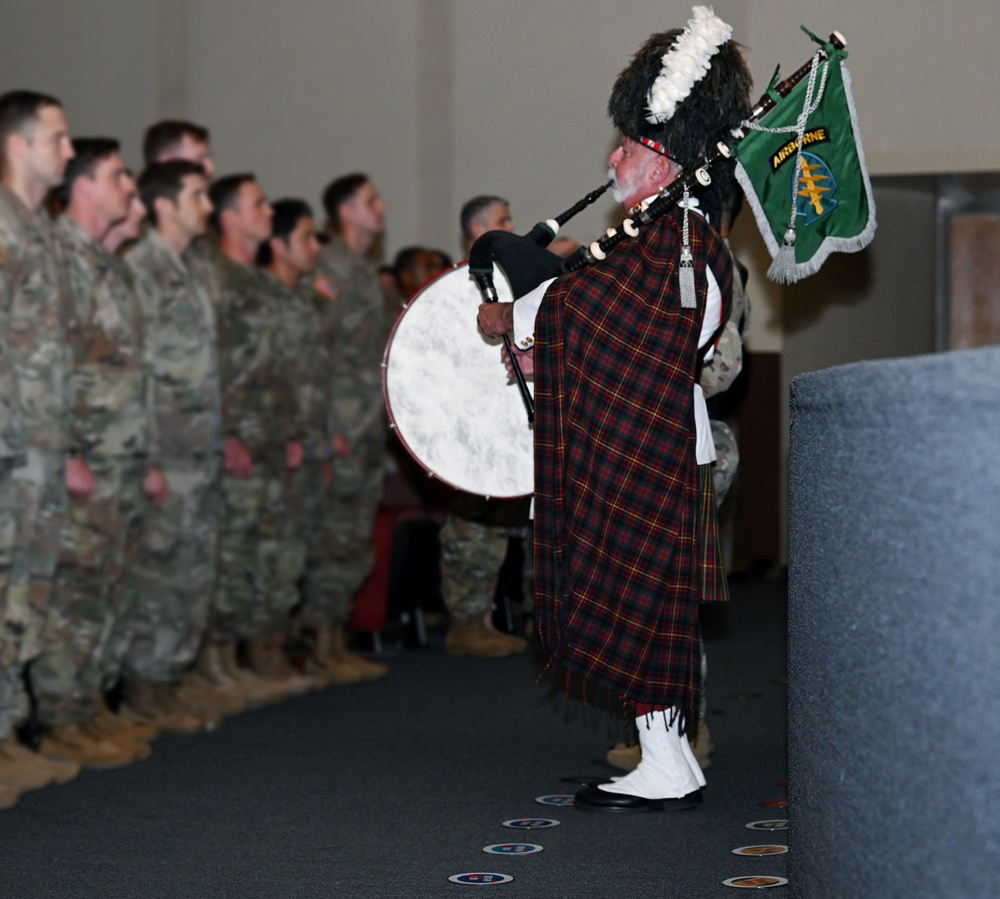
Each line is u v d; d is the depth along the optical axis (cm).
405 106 1290
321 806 479
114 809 475
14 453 480
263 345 700
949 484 187
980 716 178
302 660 846
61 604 551
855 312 1319
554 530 422
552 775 531
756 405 1391
